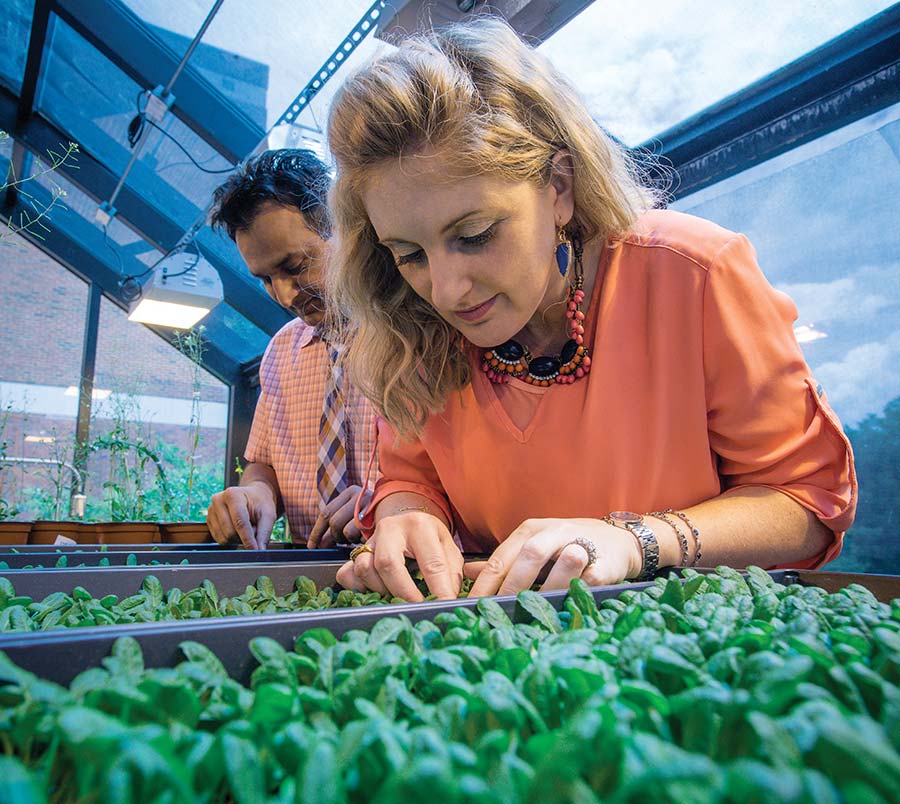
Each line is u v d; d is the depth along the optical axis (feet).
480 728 0.96
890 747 0.84
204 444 17.07
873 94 5.57
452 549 2.71
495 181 2.37
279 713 0.98
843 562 6.12
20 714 0.95
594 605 1.75
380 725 0.84
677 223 3.04
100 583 2.33
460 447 3.35
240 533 4.89
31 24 10.91
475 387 3.28
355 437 5.94
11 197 15.75
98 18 10.35
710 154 6.81
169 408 17.11
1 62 12.62
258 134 11.16
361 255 3.14
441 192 2.34
